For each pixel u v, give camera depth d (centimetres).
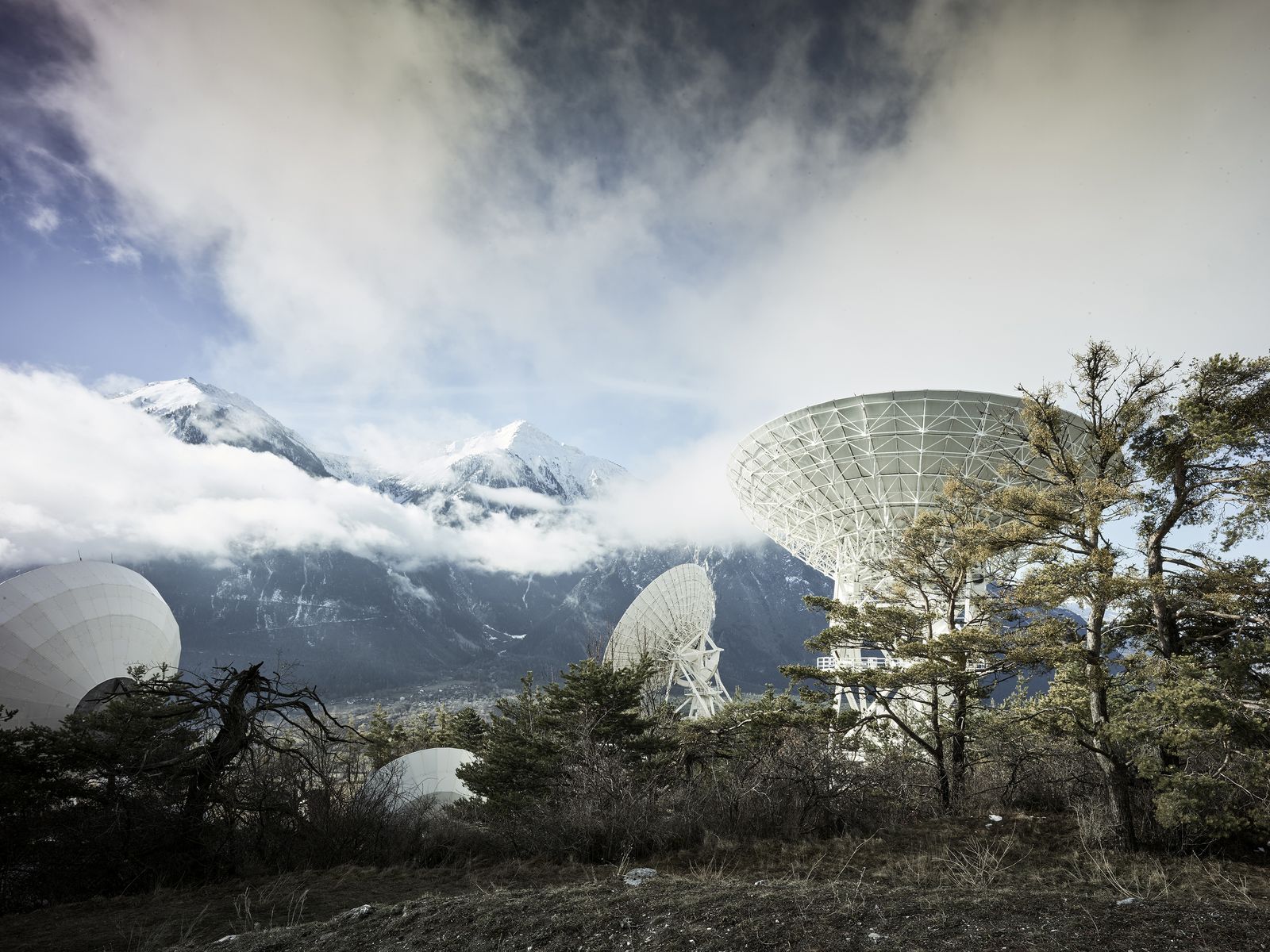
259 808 1622
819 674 2055
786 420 3700
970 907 697
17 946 901
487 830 1875
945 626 2670
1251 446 1514
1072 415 2634
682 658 4731
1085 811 1678
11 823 1477
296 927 803
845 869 1206
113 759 1666
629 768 2545
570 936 670
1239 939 604
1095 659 1546
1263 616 1459
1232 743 1334
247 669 1736
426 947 673
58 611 3800
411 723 8281
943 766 1969
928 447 3406
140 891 1419
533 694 4634
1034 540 1755
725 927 658
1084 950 584
